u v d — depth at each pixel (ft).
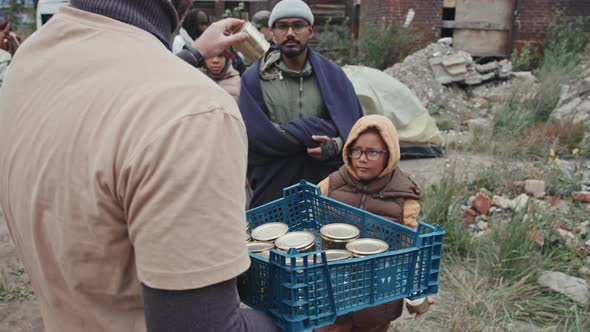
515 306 9.84
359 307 4.12
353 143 7.29
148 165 2.50
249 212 6.09
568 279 10.47
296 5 9.28
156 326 2.61
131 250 2.85
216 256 2.56
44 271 3.08
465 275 11.04
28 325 10.06
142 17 3.05
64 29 3.08
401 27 36.55
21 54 3.26
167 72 2.76
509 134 20.98
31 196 2.94
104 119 2.68
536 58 36.14
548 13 36.01
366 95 20.15
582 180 15.92
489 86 31.09
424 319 9.73
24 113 3.03
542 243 11.76
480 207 13.84
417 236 4.88
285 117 9.65
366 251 4.91
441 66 31.32
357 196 7.38
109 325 2.99
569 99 24.14
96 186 2.65
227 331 2.68
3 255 13.12
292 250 3.59
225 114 2.68
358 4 43.45
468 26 37.04
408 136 20.13
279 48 9.75
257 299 3.86
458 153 20.36
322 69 9.80
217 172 2.58
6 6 55.31
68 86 2.88
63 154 2.78
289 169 9.59
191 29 14.62
